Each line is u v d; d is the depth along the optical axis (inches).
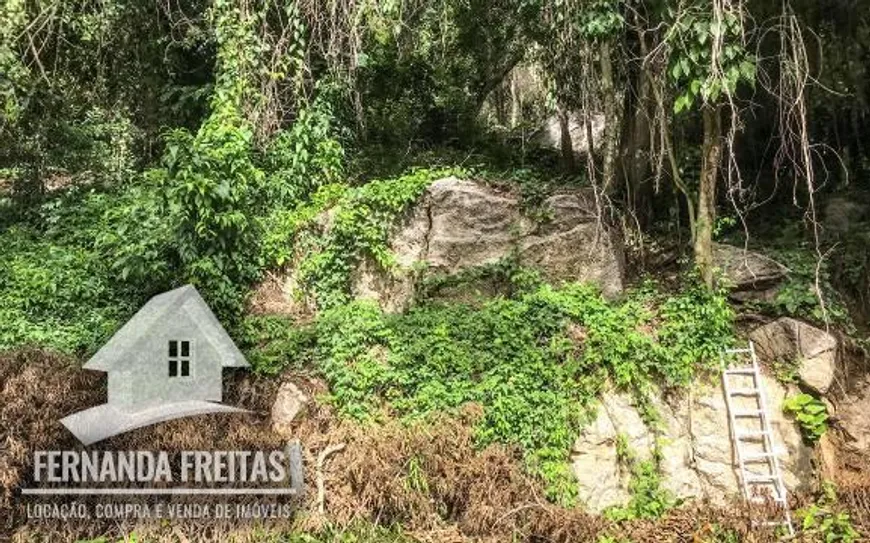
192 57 432.1
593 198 335.6
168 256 312.2
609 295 315.0
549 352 282.7
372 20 359.9
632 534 253.6
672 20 271.1
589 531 249.0
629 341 283.0
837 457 278.1
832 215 349.4
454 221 325.1
